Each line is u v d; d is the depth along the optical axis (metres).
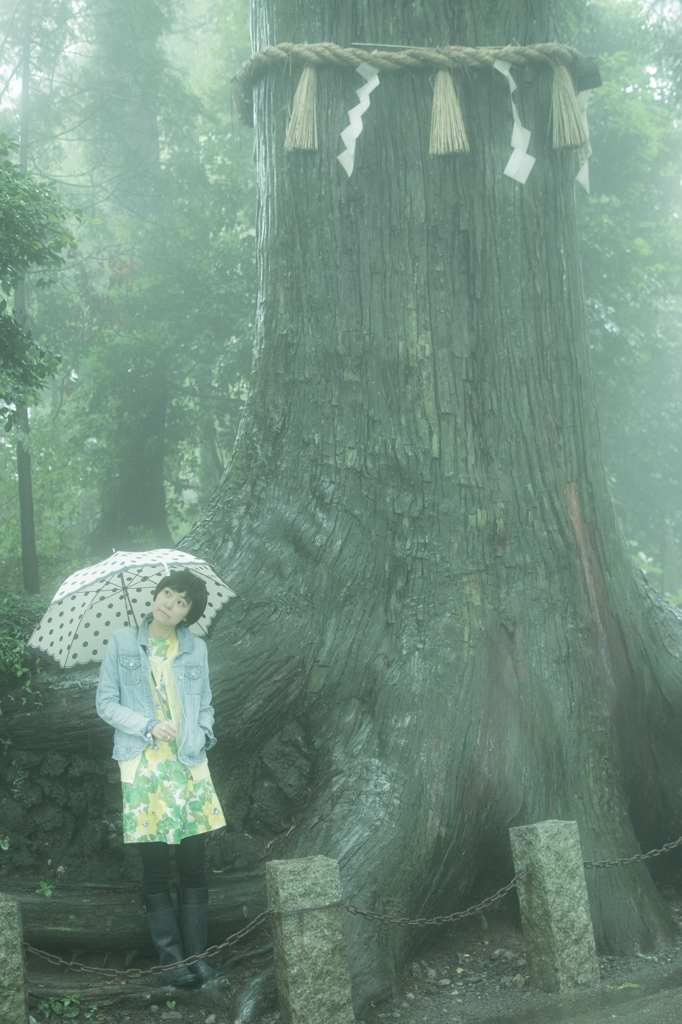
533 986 3.53
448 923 4.22
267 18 5.57
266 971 3.43
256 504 5.22
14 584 11.78
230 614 4.71
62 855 3.96
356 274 5.18
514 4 5.40
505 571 4.89
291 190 5.41
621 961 3.85
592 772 4.55
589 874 4.17
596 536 5.19
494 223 5.17
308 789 4.45
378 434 5.07
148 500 13.62
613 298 14.20
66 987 3.36
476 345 5.08
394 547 4.94
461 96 5.25
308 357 5.30
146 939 3.66
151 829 3.37
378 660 4.71
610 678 4.86
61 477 12.74
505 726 4.47
